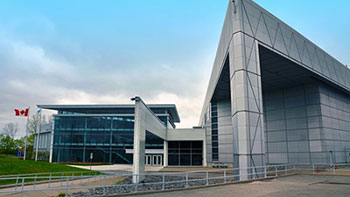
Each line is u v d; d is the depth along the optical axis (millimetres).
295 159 27906
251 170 17078
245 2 19938
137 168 19125
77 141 46500
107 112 51281
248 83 18359
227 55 22234
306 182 14609
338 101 31094
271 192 10945
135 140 19500
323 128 26516
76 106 50375
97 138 46594
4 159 26812
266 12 21578
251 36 19531
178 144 43688
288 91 29922
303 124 27969
